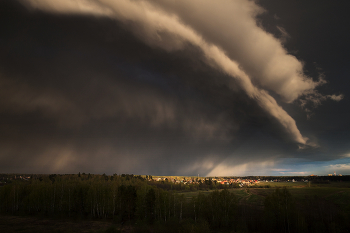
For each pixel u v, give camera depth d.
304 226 78.31
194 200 100.06
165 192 100.75
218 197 95.06
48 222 84.56
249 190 193.12
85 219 92.50
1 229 71.69
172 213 95.69
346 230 76.31
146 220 86.62
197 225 75.00
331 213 89.56
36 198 104.12
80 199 105.12
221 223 86.75
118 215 96.94
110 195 100.38
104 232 67.94
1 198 107.88
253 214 97.25
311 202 108.94
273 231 81.12
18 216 96.81
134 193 103.19
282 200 87.69
